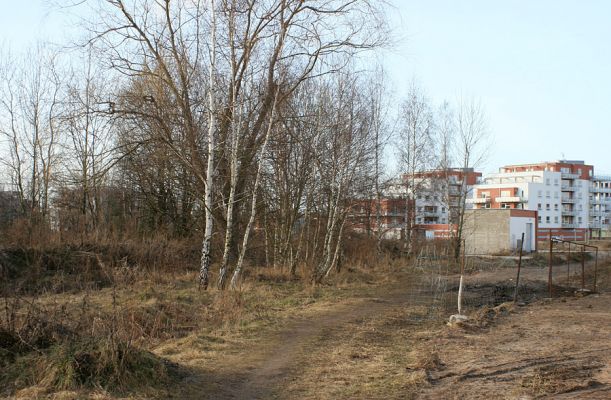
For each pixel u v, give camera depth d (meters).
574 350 9.72
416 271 28.27
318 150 22.39
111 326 8.79
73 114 18.78
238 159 19.55
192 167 18.97
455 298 19.45
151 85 20.48
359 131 24.05
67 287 17.39
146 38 18.59
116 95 19.75
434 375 8.38
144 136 21.50
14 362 7.57
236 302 14.96
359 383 8.04
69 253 20.44
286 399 7.32
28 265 18.58
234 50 18.16
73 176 24.72
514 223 46.97
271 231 27.33
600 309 15.80
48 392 6.71
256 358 9.62
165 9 18.50
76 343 7.79
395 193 38.00
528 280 25.42
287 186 24.17
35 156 28.33
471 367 8.66
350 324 13.28
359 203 27.19
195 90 22.17
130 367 7.39
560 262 37.94
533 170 113.25
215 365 9.08
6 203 28.39
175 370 8.28
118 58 18.62
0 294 11.57
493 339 11.11
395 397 7.29
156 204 28.12
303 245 25.69
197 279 19.44
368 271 27.95
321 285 21.42
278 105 19.28
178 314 13.52
